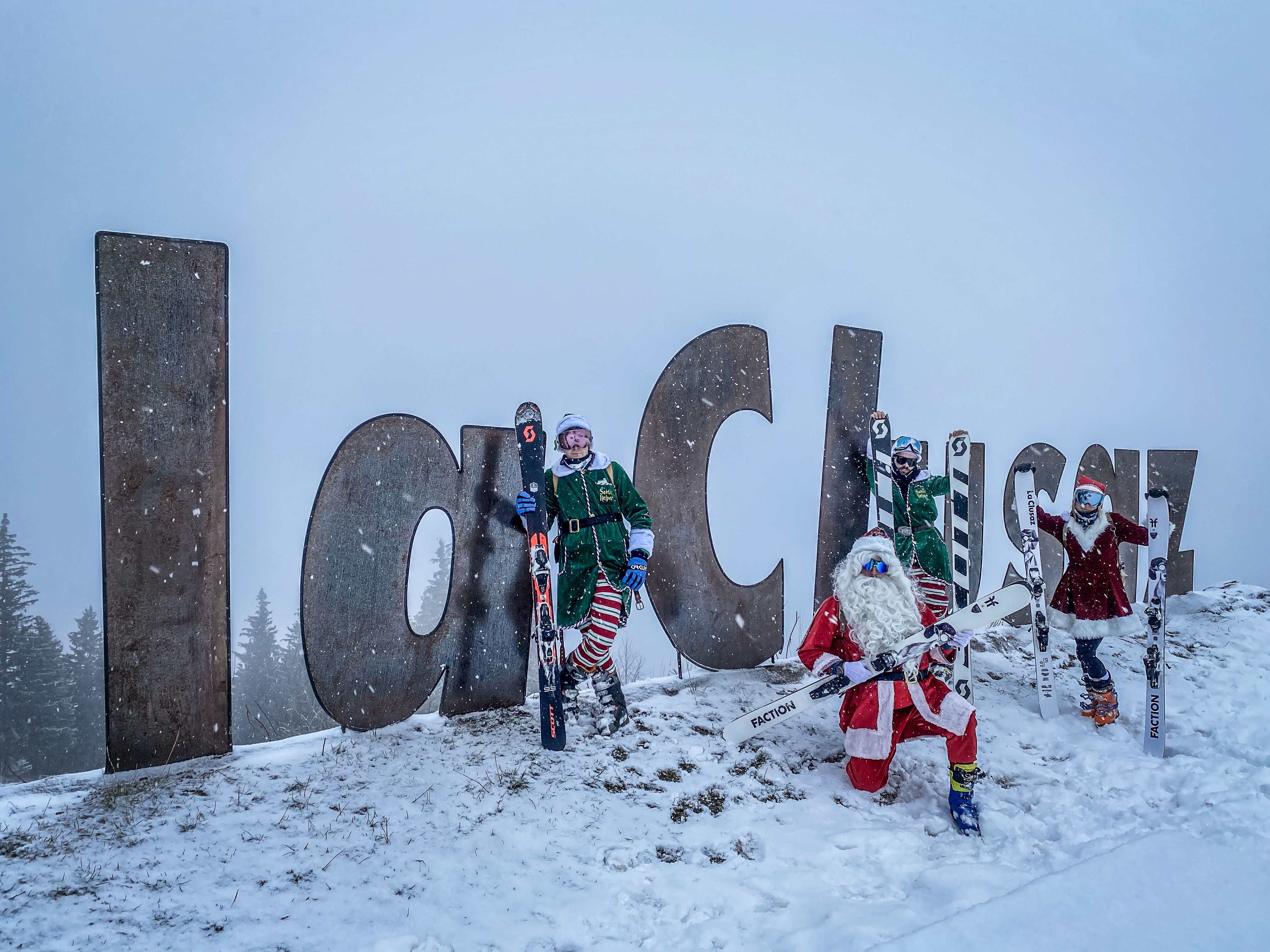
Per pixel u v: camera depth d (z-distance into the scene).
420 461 4.21
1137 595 7.19
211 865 2.75
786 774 3.76
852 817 3.38
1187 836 2.71
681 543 5.07
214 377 3.71
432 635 4.29
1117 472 7.09
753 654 5.35
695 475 5.13
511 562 4.53
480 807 3.25
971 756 3.26
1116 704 4.45
